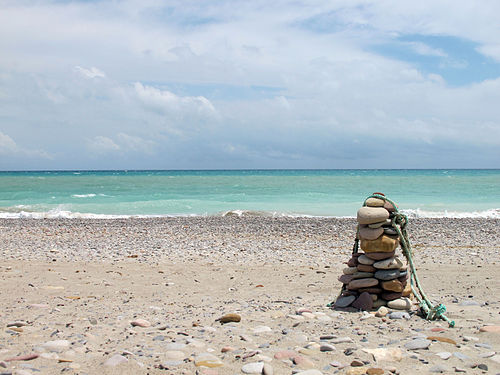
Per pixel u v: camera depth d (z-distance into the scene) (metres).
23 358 4.16
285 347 4.71
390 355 4.38
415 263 10.77
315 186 48.94
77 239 15.27
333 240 15.20
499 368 4.12
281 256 12.04
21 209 27.78
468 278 8.91
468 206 29.45
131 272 9.62
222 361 4.24
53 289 7.82
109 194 38.78
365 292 6.45
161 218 22.47
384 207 6.50
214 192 40.69
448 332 5.27
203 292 7.82
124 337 5.03
